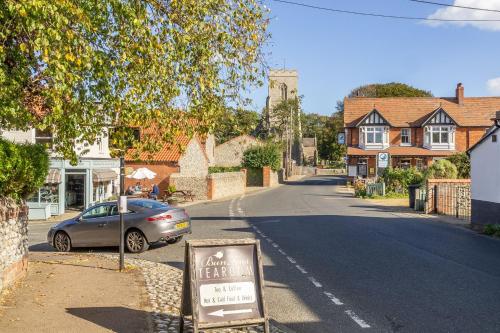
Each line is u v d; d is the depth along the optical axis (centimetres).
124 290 930
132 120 908
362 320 752
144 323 721
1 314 748
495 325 718
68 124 868
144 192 3803
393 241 1552
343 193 4469
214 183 4228
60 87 723
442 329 703
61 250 1598
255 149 6131
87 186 3136
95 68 831
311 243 1525
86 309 792
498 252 1350
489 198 1789
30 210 2823
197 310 617
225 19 930
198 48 924
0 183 891
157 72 852
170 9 918
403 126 5981
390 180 4103
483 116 5972
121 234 1143
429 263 1193
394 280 1016
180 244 1636
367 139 6009
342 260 1243
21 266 1002
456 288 943
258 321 632
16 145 937
